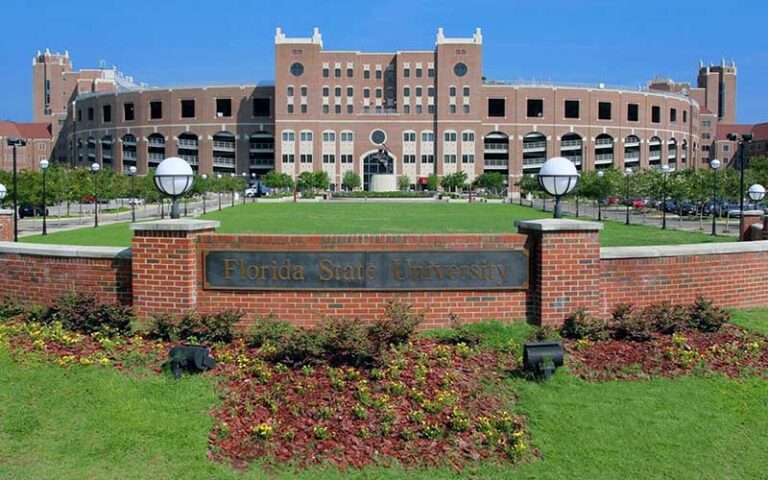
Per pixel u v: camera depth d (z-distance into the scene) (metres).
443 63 108.62
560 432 7.08
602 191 49.56
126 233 30.45
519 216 44.47
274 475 6.24
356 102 110.19
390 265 9.55
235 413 7.11
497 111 113.25
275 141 109.88
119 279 10.12
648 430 7.18
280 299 9.55
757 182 43.50
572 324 9.31
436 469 6.42
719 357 8.83
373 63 110.88
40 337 8.97
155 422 6.97
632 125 116.50
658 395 7.83
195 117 114.81
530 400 7.60
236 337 9.00
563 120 113.00
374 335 8.67
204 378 7.80
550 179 9.83
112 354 8.42
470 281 9.63
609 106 114.88
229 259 9.56
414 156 110.19
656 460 6.72
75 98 140.75
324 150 109.94
